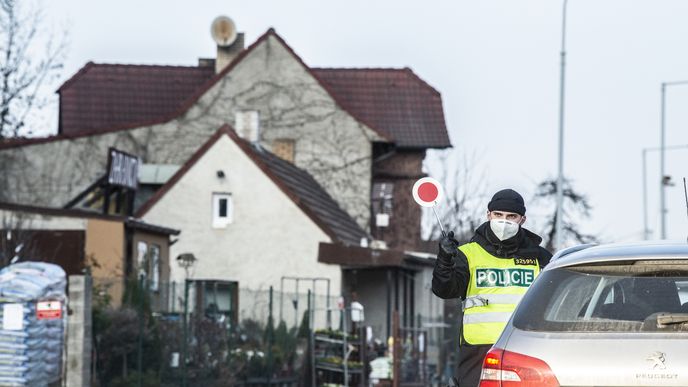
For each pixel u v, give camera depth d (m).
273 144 61.97
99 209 49.66
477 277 11.60
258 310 41.16
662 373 7.87
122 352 25.61
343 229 52.09
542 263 11.69
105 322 25.39
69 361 22.77
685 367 7.84
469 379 11.54
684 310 8.15
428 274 54.06
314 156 61.97
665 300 8.23
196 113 60.44
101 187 47.31
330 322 39.22
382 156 63.94
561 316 8.36
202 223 48.34
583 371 8.05
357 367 36.91
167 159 59.59
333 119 62.06
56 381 21.67
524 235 11.76
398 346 37.22
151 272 38.56
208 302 46.88
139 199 56.91
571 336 8.20
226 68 61.56
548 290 8.58
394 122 66.88
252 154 48.47
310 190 54.88
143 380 26.06
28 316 20.91
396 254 45.81
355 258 46.28
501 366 8.34
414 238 64.75
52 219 35.06
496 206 11.58
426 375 42.53
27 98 49.19
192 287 37.88
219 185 48.44
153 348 26.88
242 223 48.19
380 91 68.19
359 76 68.81
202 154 48.72
